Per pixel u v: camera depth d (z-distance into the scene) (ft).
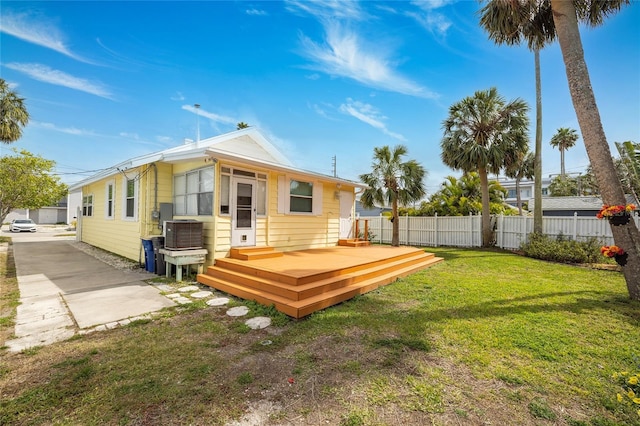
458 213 47.57
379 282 19.24
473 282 20.43
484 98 37.24
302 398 7.52
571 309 14.48
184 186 25.57
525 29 22.99
